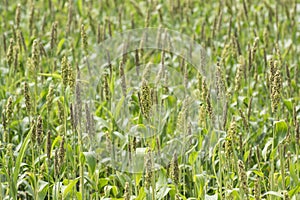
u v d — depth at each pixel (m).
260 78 11.56
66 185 7.41
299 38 14.49
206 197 7.19
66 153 7.62
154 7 14.94
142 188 7.05
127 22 15.36
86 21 15.00
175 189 6.89
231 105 9.48
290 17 13.98
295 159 7.97
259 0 17.23
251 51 9.62
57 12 15.88
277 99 7.00
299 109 9.32
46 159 8.17
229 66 11.66
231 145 7.21
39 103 9.66
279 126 7.27
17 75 11.12
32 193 7.42
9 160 7.38
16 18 11.05
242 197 6.54
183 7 14.74
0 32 14.20
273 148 7.30
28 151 8.46
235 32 10.86
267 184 8.16
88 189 7.70
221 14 11.77
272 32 14.13
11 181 7.02
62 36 13.98
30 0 12.45
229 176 7.79
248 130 8.60
